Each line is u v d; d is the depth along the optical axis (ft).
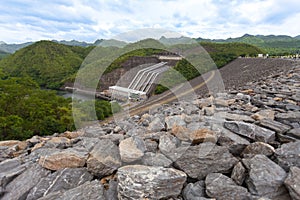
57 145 16.52
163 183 8.56
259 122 15.56
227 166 10.60
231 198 8.65
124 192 8.51
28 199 10.07
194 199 8.77
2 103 72.54
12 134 42.78
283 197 8.61
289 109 20.12
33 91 92.27
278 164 10.25
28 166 12.85
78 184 10.66
